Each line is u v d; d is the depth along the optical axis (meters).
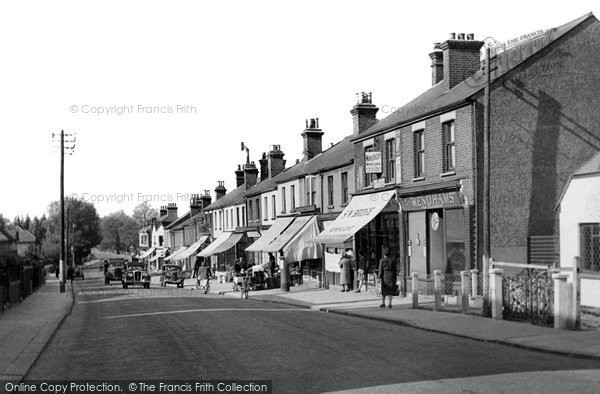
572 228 20.00
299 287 37.97
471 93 22.86
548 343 12.30
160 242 108.94
